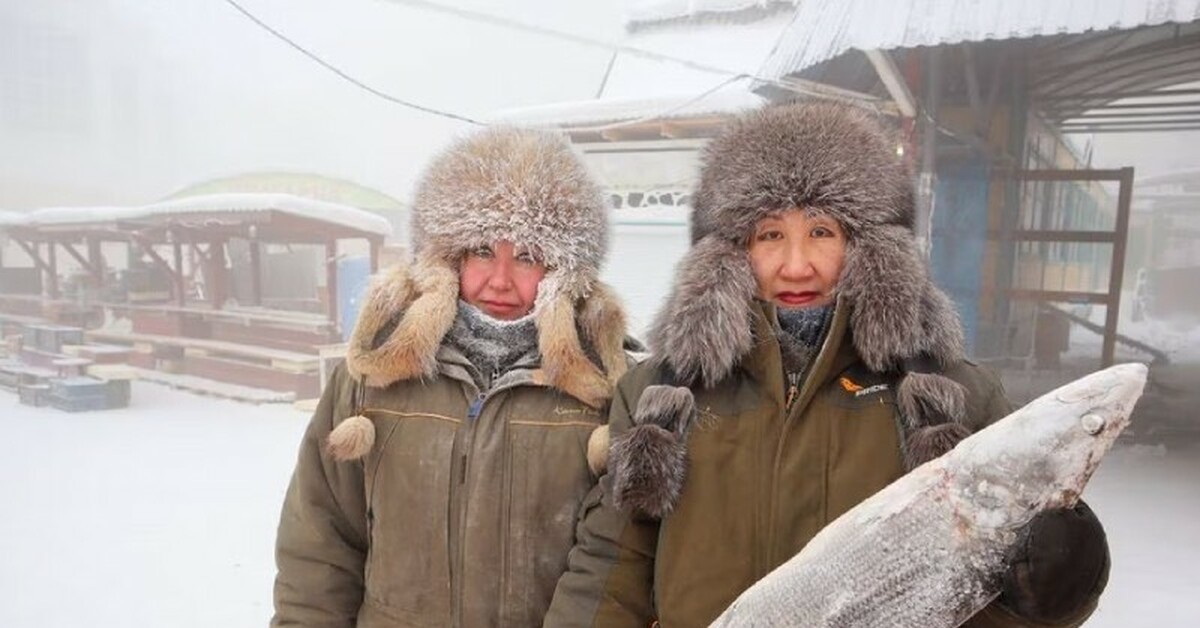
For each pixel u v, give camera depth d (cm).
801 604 96
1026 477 86
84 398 772
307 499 142
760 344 115
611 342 141
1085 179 809
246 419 737
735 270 117
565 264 139
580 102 867
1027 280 909
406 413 136
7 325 1205
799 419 111
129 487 507
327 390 146
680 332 117
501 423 133
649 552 120
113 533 420
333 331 862
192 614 324
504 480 132
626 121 829
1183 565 346
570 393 134
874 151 118
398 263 150
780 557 108
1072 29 495
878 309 109
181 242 1047
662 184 856
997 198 811
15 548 399
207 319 994
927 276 116
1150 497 448
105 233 1169
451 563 132
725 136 128
